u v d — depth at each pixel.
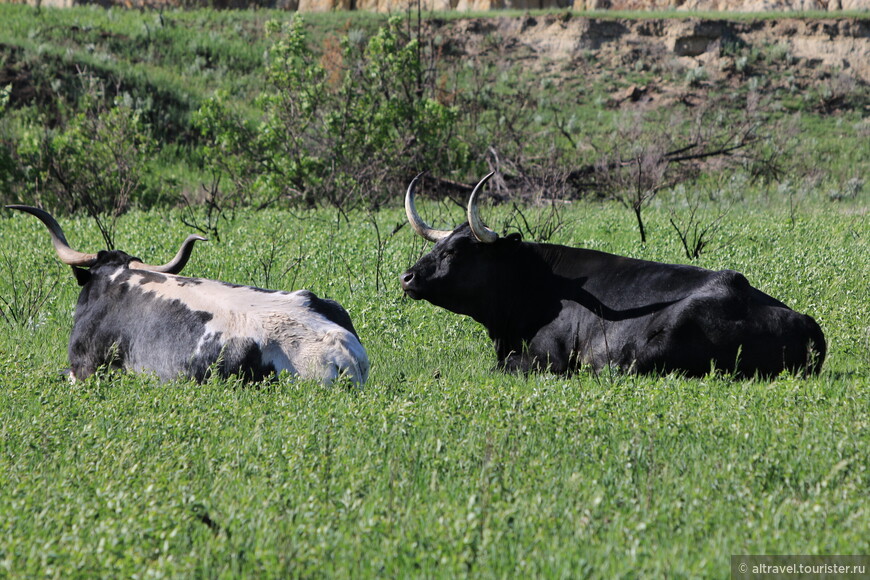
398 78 83.56
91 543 13.48
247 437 18.94
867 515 13.91
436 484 16.06
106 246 48.25
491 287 29.22
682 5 163.62
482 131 100.44
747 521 14.05
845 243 49.53
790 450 17.19
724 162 102.00
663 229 53.56
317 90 79.62
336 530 14.11
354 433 18.92
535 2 167.62
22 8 141.00
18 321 34.72
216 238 51.19
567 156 102.00
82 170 79.25
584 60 140.12
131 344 25.41
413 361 28.56
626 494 15.45
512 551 13.20
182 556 13.21
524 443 18.09
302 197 75.38
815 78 136.50
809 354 24.84
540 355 28.30
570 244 48.19
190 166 97.38
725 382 24.06
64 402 21.95
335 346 22.92
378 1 165.12
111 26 136.50
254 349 23.22
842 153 110.25
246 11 154.00
